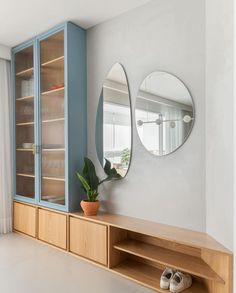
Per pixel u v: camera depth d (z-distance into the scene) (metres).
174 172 2.15
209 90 1.88
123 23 2.50
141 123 2.34
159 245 2.23
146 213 2.33
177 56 2.13
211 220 1.87
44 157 2.97
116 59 2.56
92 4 2.32
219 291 1.67
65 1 2.25
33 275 2.14
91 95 2.78
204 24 1.98
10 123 3.35
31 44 3.04
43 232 2.86
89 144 2.80
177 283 1.85
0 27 2.74
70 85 2.65
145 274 2.12
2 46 3.22
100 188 2.69
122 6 2.37
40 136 2.99
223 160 1.66
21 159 3.32
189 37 2.06
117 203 2.54
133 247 2.20
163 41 2.21
